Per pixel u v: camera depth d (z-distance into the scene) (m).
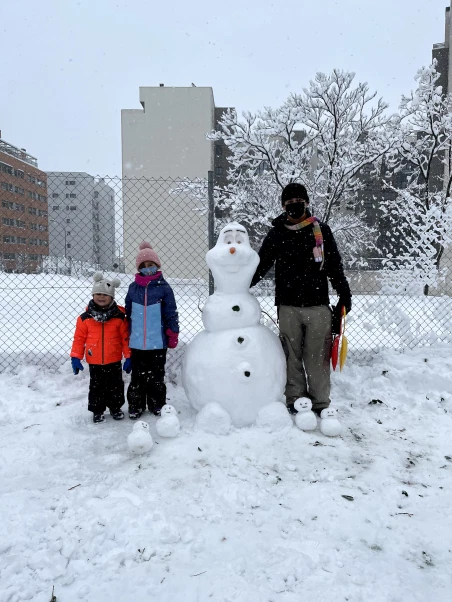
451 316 5.30
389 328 5.30
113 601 1.85
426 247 5.70
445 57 20.72
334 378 4.49
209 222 4.88
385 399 4.17
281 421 3.45
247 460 3.03
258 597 1.84
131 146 29.25
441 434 3.51
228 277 3.62
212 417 3.36
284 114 7.79
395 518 2.42
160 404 3.88
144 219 14.72
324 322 3.65
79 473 2.86
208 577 1.96
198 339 3.68
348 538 2.25
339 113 7.82
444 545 2.20
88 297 10.30
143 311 3.71
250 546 2.17
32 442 3.27
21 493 2.61
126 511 2.40
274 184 8.83
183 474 2.84
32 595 1.87
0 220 30.42
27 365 4.79
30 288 11.10
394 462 3.05
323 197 8.62
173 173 29.38
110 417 3.85
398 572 2.01
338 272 3.71
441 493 2.68
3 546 2.14
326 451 3.20
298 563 2.04
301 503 2.55
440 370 4.35
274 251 3.76
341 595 1.87
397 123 8.07
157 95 28.98
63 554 2.10
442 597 1.87
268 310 7.01
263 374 3.43
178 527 2.31
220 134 8.12
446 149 10.04
